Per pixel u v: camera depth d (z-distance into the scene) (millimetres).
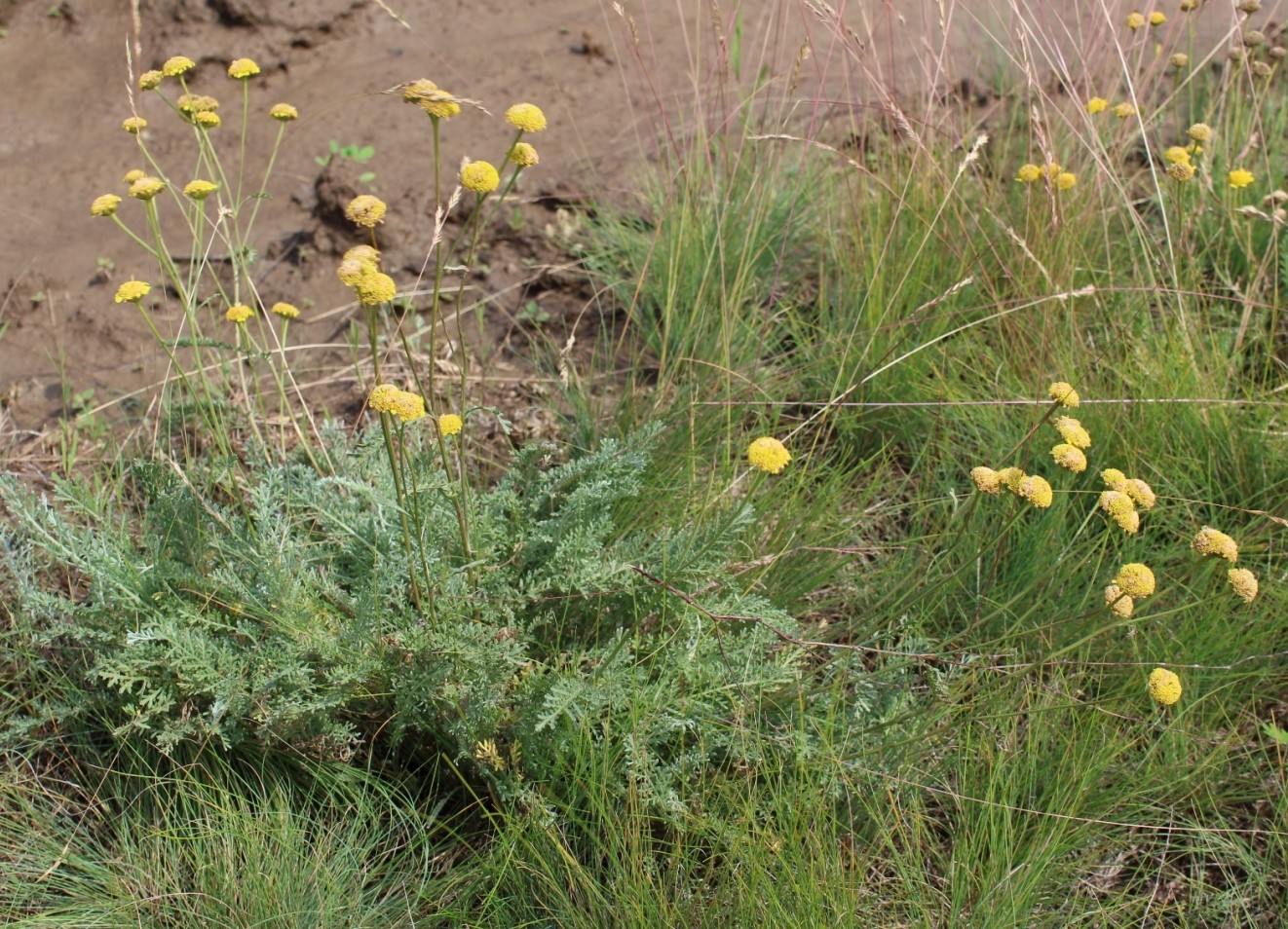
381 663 2219
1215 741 2387
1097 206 3516
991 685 2406
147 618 2291
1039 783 2322
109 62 4961
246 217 4109
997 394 3127
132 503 2883
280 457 3018
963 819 2172
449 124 4453
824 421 3146
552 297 3799
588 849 2201
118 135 4582
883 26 4805
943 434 3164
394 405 1861
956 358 3246
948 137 3504
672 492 2816
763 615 2299
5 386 3408
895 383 3219
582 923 1986
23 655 2418
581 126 4465
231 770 2227
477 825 2336
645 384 3408
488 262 3889
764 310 3498
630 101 4547
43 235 4035
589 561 2346
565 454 3076
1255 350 3316
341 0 5062
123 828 2188
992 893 2043
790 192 3744
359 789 2271
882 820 2182
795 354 3453
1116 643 2545
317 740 2209
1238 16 3562
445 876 2199
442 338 3605
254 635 2248
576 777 2123
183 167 4391
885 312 3051
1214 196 3545
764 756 2213
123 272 3838
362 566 2398
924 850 2252
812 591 2730
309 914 2051
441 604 2254
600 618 2430
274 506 2479
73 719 2373
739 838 2010
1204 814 2379
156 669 2240
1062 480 2883
